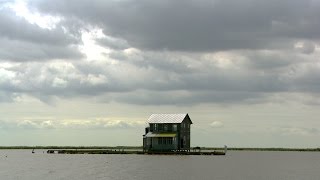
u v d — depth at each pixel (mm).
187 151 162000
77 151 199625
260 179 90312
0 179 89188
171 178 89500
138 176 92562
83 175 95562
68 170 107812
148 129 160000
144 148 162625
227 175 95688
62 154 196500
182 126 158250
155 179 88062
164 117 159500
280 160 168125
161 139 157375
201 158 147500
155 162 127562
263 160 164750
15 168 115062
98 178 89938
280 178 92625
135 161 132875
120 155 175250
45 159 156625
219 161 138125
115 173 99000
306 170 113375
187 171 102062
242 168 114562
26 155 196375
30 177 92438
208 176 93125
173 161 131125
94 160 144500
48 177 92312
